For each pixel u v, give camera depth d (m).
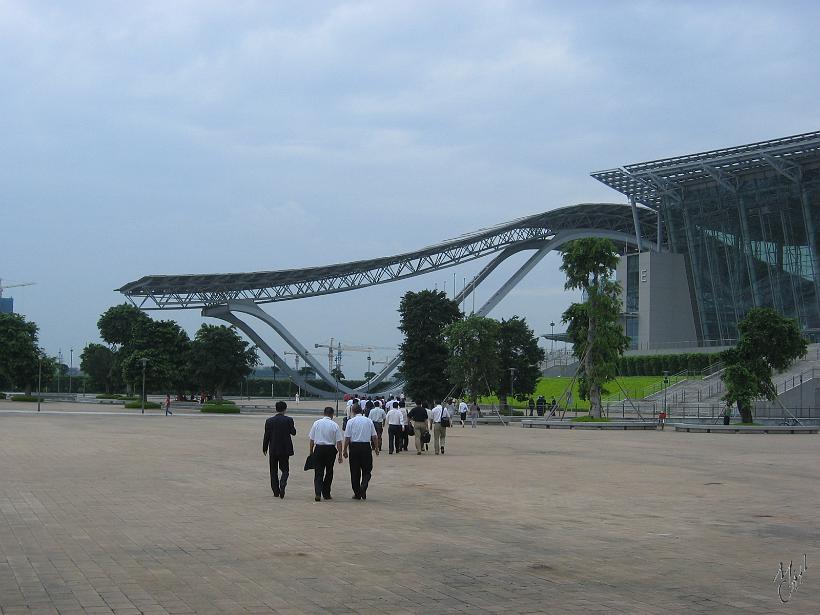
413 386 75.69
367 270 119.19
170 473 21.81
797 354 56.34
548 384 101.38
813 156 89.19
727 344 103.31
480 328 69.06
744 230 100.62
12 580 9.50
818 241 93.50
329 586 9.31
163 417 62.53
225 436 39.03
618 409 76.00
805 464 27.75
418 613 8.23
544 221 125.44
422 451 31.27
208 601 8.60
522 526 13.77
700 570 10.47
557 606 8.57
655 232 136.75
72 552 11.15
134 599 8.66
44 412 65.69
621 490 19.36
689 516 15.27
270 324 115.81
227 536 12.43
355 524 13.66
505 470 24.17
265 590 9.10
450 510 15.57
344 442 17.56
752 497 18.33
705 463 27.86
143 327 88.56
